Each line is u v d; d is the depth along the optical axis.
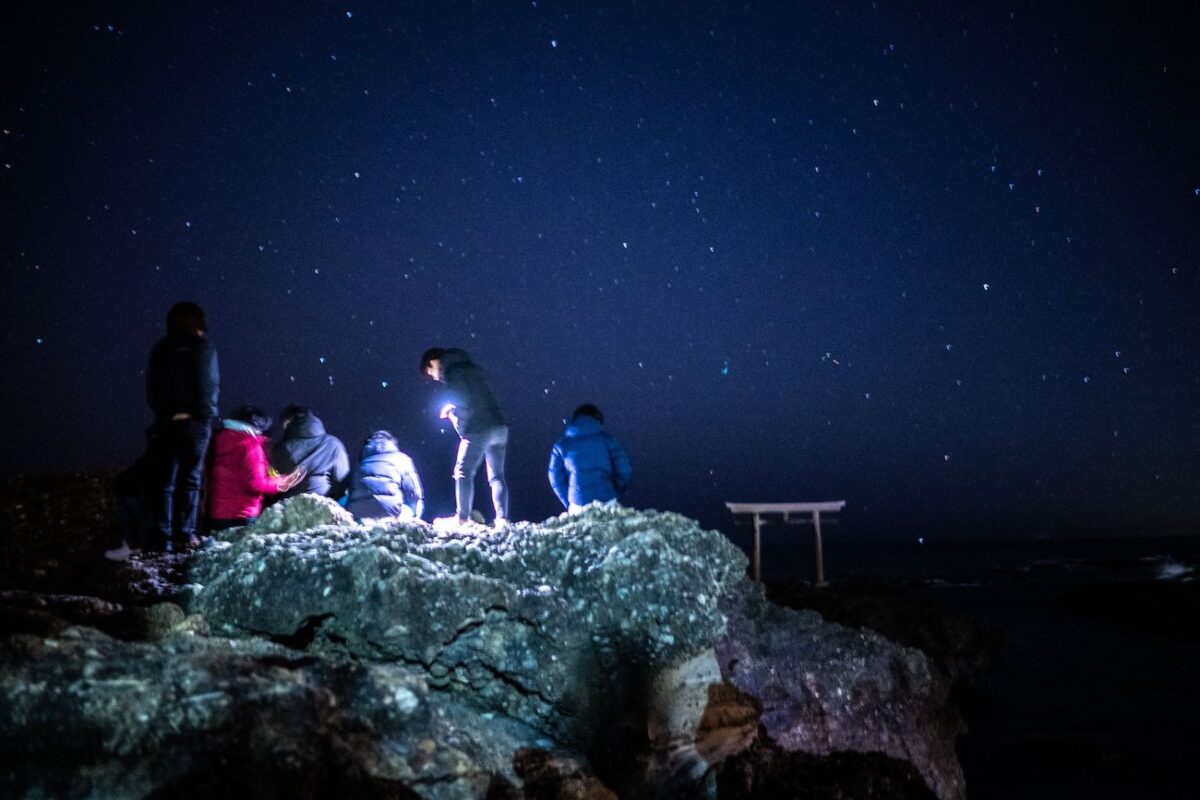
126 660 3.25
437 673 4.28
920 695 6.13
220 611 4.49
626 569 4.80
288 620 4.38
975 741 11.12
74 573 5.33
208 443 6.53
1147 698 13.89
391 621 4.27
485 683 4.33
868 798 4.93
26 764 2.72
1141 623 23.64
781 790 4.75
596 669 4.54
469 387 7.14
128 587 4.82
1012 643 20.28
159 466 6.36
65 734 2.82
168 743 2.88
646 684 4.58
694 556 5.58
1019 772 9.85
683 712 4.64
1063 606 28.42
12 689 2.90
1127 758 10.31
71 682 3.00
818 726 5.25
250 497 6.94
